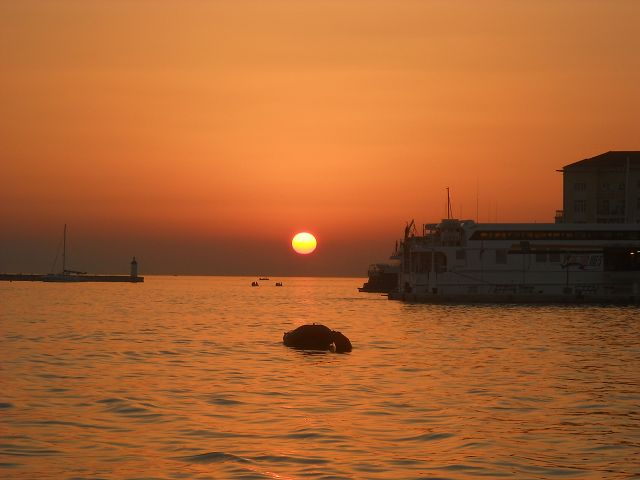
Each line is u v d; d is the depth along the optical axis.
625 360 62.50
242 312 139.12
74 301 181.50
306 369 55.81
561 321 109.44
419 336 85.69
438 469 28.62
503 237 158.62
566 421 37.12
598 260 157.50
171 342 76.69
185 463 29.27
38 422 36.38
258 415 38.25
